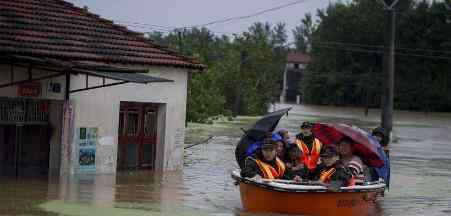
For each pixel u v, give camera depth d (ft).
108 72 60.64
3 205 47.73
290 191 46.73
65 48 63.36
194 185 62.90
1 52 57.57
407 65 314.35
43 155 64.85
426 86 311.06
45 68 59.57
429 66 313.12
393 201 60.34
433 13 305.73
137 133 71.36
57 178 62.34
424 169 89.81
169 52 73.41
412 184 72.90
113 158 68.54
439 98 311.68
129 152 70.90
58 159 64.54
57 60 59.41
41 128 64.75
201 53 215.92
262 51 246.47
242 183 49.96
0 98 60.95
